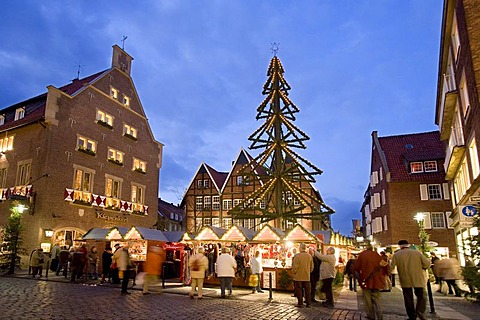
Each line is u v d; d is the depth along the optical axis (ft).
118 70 106.52
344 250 76.74
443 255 90.22
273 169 77.10
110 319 28.02
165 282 59.77
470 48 45.42
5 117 101.35
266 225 56.49
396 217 114.21
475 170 55.77
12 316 27.76
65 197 83.25
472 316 32.83
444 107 64.85
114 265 52.65
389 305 39.29
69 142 86.63
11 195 76.07
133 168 107.55
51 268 71.05
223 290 43.50
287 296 45.75
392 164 122.52
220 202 139.03
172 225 186.80
